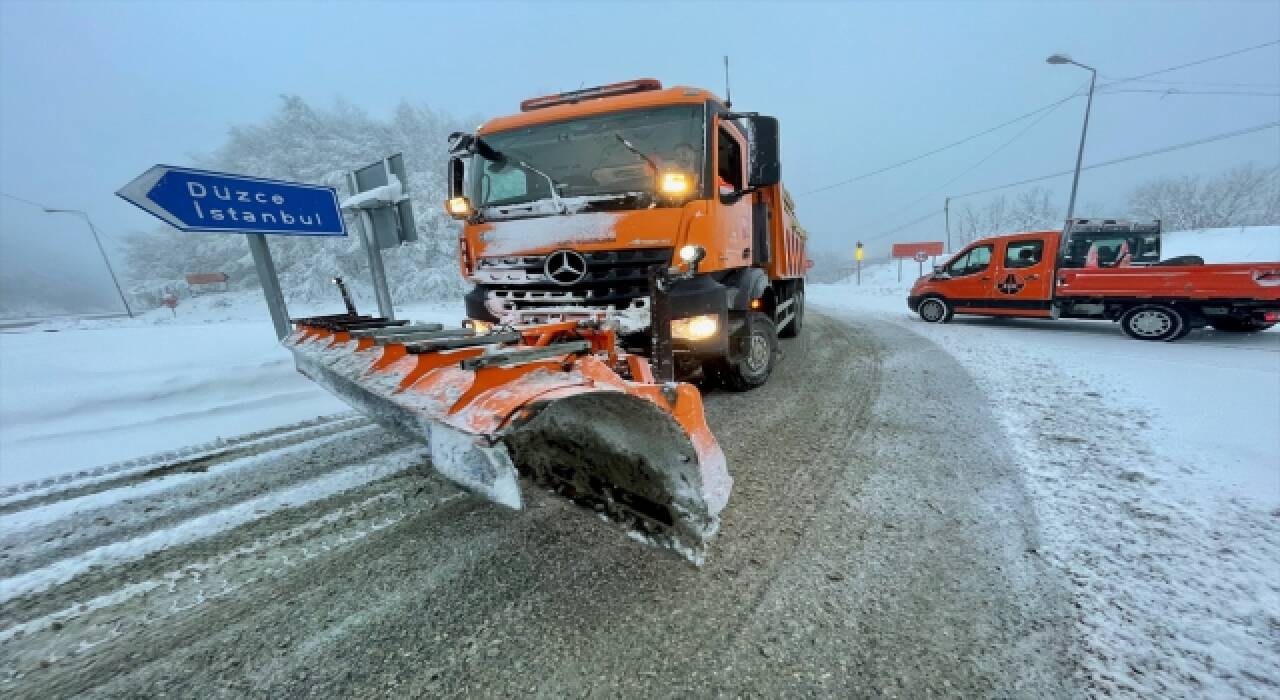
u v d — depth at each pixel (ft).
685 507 5.27
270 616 5.82
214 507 8.39
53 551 7.20
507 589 6.15
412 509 8.19
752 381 14.94
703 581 6.19
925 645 5.07
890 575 6.21
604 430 5.82
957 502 8.00
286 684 4.85
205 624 5.72
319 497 8.67
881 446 10.43
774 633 5.30
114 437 11.71
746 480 9.01
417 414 5.82
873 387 15.12
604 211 10.64
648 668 4.90
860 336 25.72
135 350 19.13
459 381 6.01
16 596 6.23
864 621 5.44
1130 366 16.67
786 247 19.60
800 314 26.58
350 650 5.26
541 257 11.20
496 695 4.65
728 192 11.62
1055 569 6.20
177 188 13.34
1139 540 6.73
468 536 7.35
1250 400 12.41
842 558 6.58
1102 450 9.82
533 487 6.04
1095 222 26.27
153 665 5.14
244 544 7.30
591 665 4.95
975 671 4.74
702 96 11.07
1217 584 5.78
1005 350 20.67
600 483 5.91
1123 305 23.24
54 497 8.82
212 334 24.48
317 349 10.16
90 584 6.47
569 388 5.42
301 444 11.22
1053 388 14.47
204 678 4.95
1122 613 5.39
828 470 9.35
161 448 11.10
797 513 7.79
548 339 7.84
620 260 10.53
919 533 7.13
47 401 12.82
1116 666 4.71
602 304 10.74
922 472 9.14
